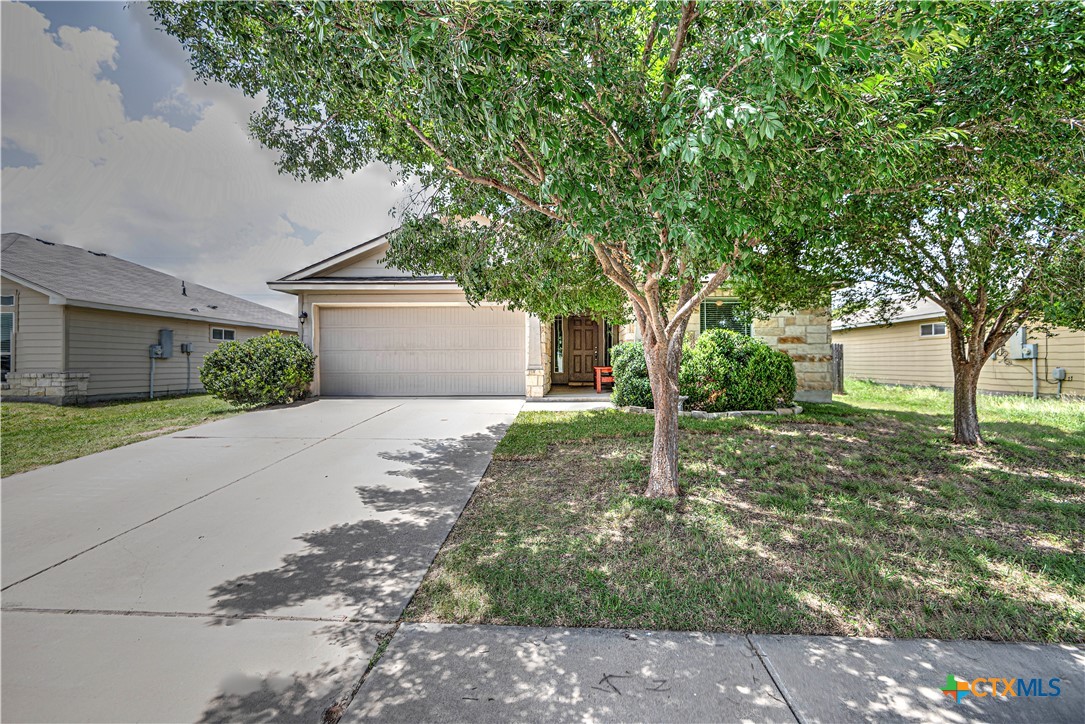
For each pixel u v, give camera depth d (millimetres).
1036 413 8180
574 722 1696
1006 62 2645
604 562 2895
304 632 2256
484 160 3115
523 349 10945
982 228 3926
